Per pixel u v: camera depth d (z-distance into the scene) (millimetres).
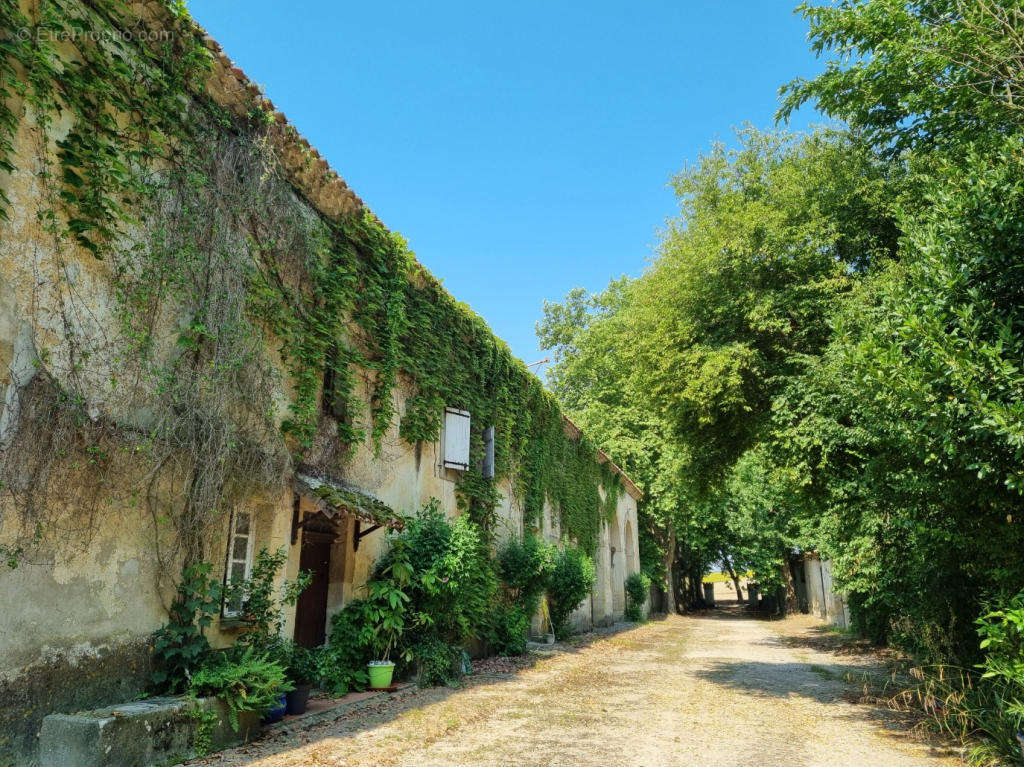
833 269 10172
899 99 8188
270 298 7855
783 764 6008
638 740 6871
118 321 5910
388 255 10586
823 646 17484
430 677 9836
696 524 34438
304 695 7289
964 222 5328
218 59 7031
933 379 4832
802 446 8984
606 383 33469
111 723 4855
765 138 16156
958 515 6035
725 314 11125
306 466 8500
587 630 21844
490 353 14195
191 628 6184
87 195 5680
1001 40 5996
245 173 7453
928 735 7043
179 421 6309
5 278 4996
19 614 4883
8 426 4902
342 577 9312
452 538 10266
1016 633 5188
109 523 5680
